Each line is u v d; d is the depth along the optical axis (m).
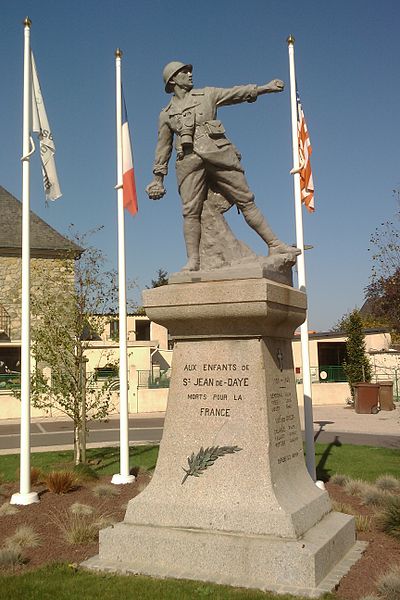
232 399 6.37
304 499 6.33
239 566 5.60
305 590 5.30
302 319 7.13
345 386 33.50
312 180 10.88
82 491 10.34
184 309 6.45
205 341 6.57
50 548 7.02
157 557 5.94
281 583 5.44
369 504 8.88
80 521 7.80
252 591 5.28
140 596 5.23
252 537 5.75
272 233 7.32
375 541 6.91
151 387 30.16
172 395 6.61
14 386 23.61
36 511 8.85
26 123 9.80
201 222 7.39
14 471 12.48
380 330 37.06
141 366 30.20
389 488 9.93
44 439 19.50
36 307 14.30
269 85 7.24
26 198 9.70
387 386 29.12
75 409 13.33
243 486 6.06
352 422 23.58
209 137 7.11
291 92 10.94
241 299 6.18
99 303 14.12
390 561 6.19
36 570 6.15
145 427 22.53
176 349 6.69
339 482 10.66
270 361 6.52
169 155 7.57
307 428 10.09
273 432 6.31
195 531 5.97
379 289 15.23
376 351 35.91
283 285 6.60
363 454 14.57
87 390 14.79
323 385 33.31
